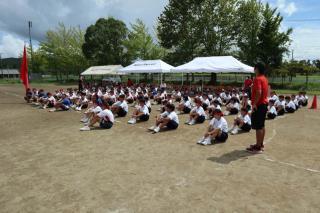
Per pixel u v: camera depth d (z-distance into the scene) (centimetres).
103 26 4728
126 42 4547
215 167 592
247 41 3453
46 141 830
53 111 1490
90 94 1766
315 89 3009
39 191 481
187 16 3450
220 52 3491
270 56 3164
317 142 812
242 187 492
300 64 3353
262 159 647
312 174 555
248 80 1800
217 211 408
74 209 417
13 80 6231
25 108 1647
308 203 434
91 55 4884
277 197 454
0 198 457
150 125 1056
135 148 740
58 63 5700
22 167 604
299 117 1282
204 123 1097
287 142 812
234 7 3416
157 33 4166
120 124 1078
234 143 793
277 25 3091
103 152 705
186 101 1377
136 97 1750
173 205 427
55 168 593
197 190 479
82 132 941
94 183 511
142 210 412
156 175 547
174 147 749
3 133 962
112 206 425
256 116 677
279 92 2780
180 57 3584
